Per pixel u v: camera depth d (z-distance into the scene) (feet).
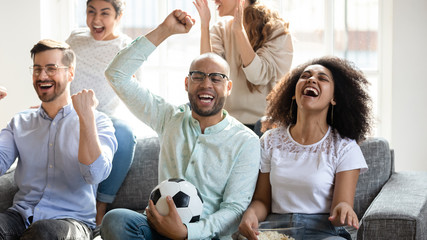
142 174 9.82
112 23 10.83
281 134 8.44
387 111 13.23
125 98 8.34
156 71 13.70
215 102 7.95
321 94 8.07
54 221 7.95
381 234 7.23
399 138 12.98
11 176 9.41
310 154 8.07
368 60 13.39
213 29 11.24
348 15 13.39
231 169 7.93
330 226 7.77
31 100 13.11
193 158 7.98
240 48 10.43
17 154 9.03
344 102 8.17
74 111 8.96
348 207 7.45
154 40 8.31
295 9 13.50
